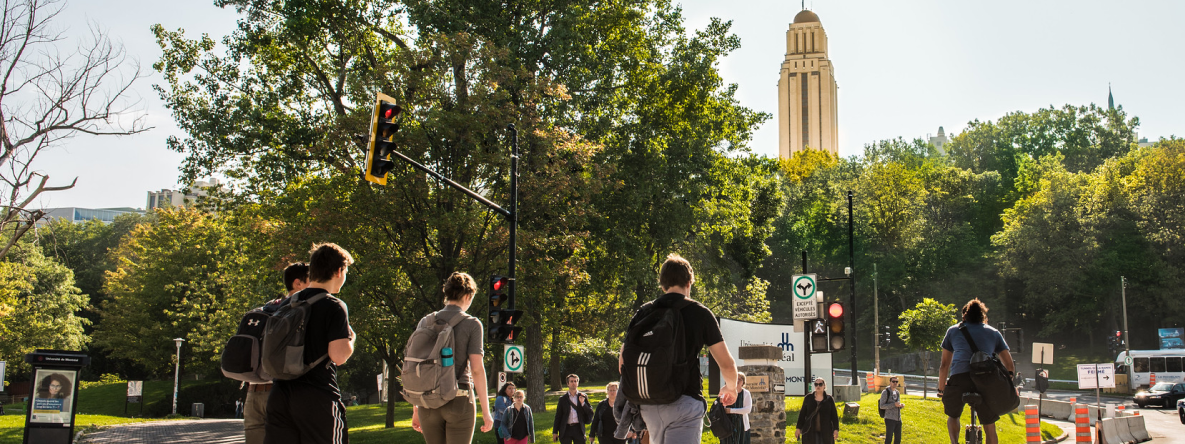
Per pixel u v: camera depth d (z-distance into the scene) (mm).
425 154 23625
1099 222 65812
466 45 24125
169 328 56625
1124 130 92000
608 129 29625
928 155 98250
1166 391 43531
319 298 4590
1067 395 53375
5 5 17984
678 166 31203
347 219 23203
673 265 4395
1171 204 63688
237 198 27516
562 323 33500
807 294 16156
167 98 27812
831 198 87250
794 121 173875
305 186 25656
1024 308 77500
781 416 15031
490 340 18422
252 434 5414
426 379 5609
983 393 6664
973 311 7020
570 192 24688
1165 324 67875
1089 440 19953
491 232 24719
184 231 57156
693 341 4281
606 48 30844
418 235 24609
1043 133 93500
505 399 16562
